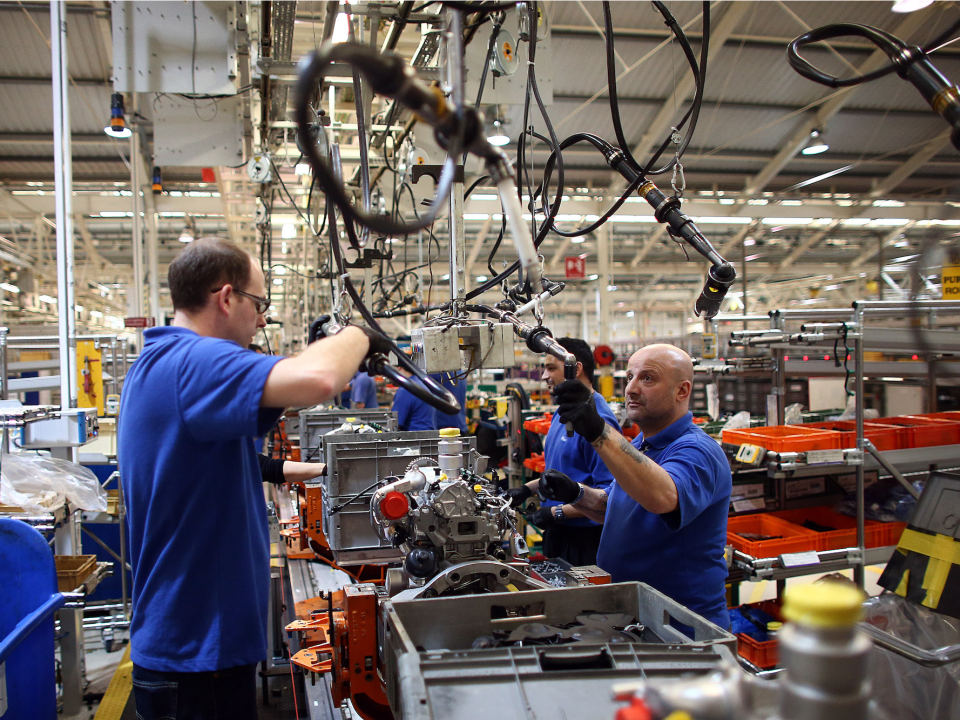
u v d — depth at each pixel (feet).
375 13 6.76
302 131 2.19
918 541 5.77
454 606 3.44
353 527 6.23
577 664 2.83
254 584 4.17
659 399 5.74
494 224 34.55
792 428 9.93
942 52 22.17
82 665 9.20
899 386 18.54
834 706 1.53
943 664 4.54
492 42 5.53
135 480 4.01
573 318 67.31
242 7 9.83
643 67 23.75
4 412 8.20
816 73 3.80
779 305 57.26
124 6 9.03
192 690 3.96
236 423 3.49
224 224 37.45
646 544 5.41
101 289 48.67
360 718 3.83
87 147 27.91
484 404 21.54
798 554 8.54
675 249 44.19
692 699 1.89
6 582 6.45
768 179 31.30
